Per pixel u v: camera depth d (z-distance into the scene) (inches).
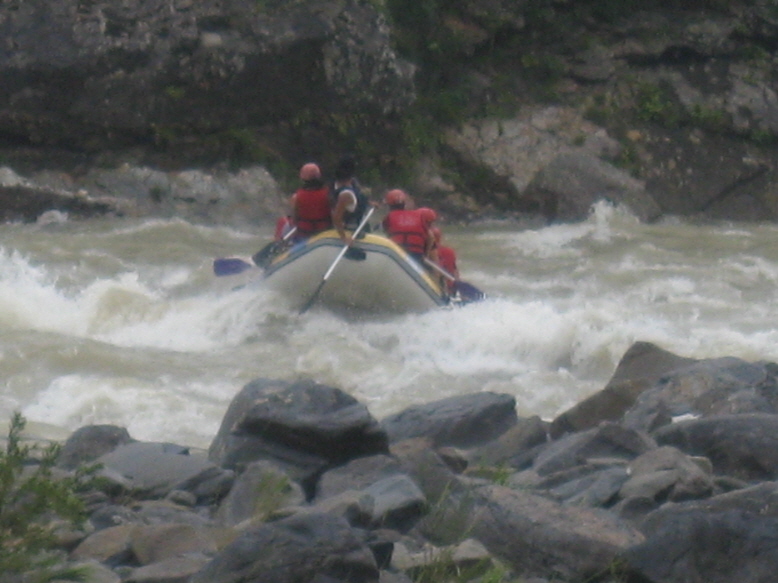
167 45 2534.5
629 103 3026.6
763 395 914.7
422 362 1488.7
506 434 896.9
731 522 562.6
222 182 2564.0
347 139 2728.8
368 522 643.5
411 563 590.6
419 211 1790.1
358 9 2711.6
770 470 773.3
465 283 1811.0
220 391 1304.1
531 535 614.2
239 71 2581.2
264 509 675.4
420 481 713.6
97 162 2522.1
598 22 3125.0
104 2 2536.9
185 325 1601.9
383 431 770.8
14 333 1430.9
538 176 2800.2
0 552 512.1
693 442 804.6
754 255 2390.5
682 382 925.8
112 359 1378.0
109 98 2509.8
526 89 3011.8
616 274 2150.6
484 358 1525.6
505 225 2709.2
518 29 3068.4
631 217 2748.5
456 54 2999.5
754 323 1756.9
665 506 661.3
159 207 2491.4
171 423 1173.7
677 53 3125.0
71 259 2090.3
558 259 2294.5
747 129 3021.7
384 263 1673.2
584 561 592.4
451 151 2847.0
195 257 2171.5
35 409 1211.2
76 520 542.3
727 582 549.3
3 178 2405.3
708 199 2886.3
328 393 785.6
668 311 1846.7
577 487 721.0
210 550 609.3
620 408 968.9
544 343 1508.4
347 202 1680.6
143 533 616.1
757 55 3152.1
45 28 2485.2
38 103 2480.3
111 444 830.5
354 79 2684.5
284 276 1701.5
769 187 2950.3
